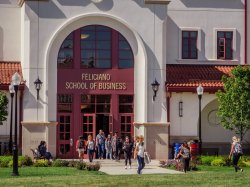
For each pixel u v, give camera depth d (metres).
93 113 48.12
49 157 43.28
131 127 48.31
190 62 50.88
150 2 48.16
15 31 49.75
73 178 30.42
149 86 47.88
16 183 28.72
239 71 45.28
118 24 48.28
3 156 42.88
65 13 47.44
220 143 50.28
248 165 40.94
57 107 47.59
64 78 47.78
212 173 32.91
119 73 48.34
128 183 28.23
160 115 47.88
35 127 46.66
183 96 48.78
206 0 51.41
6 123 47.06
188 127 48.81
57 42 47.56
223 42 51.53
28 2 47.03
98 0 47.81
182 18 51.09
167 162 41.41
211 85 48.31
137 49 48.31
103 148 47.47
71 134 47.81
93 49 48.22
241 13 51.62
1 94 44.34
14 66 48.91
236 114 45.12
